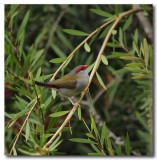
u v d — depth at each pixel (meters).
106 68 7.38
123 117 7.25
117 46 6.78
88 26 7.68
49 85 5.70
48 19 7.38
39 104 5.14
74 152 6.63
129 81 7.24
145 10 6.95
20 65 6.27
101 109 7.51
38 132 5.34
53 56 7.41
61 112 5.14
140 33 7.78
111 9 7.82
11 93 6.89
